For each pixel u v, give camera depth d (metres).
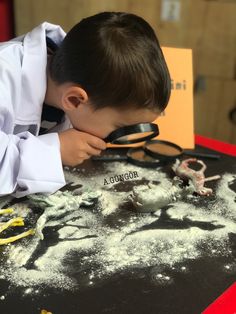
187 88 0.84
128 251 0.51
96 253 0.50
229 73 1.55
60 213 0.56
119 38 0.58
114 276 0.47
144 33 0.60
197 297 0.44
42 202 0.57
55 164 0.60
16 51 0.67
